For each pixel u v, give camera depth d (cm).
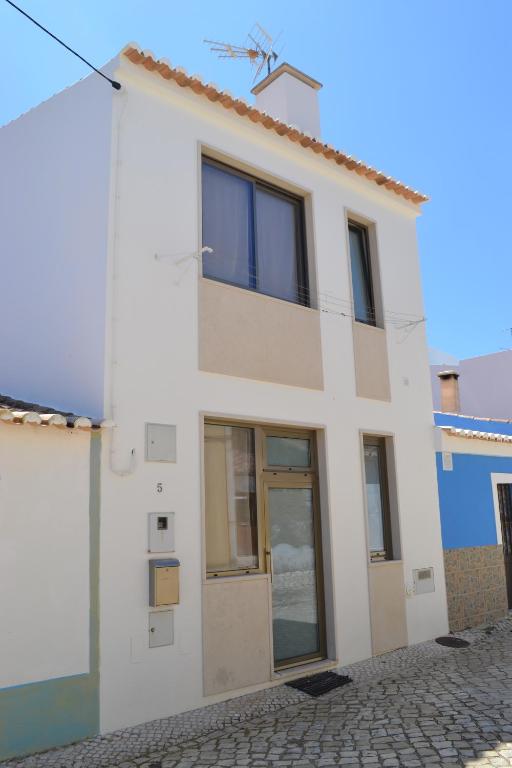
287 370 768
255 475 727
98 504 564
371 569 824
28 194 750
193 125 728
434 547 939
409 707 600
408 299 997
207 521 672
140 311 634
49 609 521
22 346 715
